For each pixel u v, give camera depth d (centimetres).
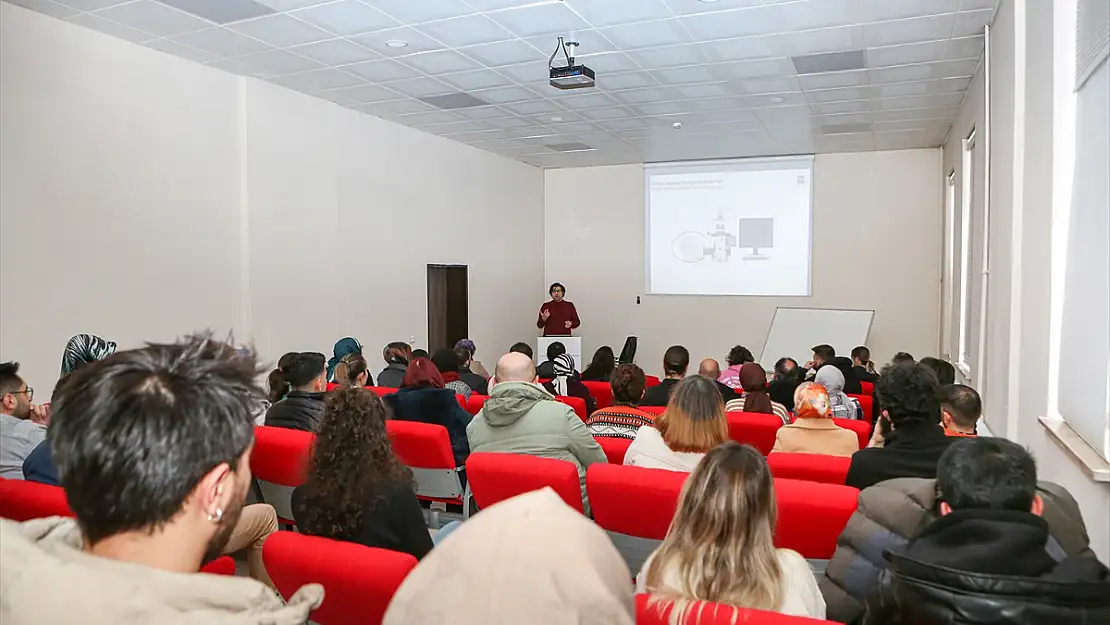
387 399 372
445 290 889
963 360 721
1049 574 124
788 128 841
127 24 485
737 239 1042
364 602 154
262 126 628
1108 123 245
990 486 135
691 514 153
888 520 171
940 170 944
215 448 84
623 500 232
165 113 546
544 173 1146
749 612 126
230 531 92
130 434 79
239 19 482
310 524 200
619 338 1116
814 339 977
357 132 743
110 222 505
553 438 300
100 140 498
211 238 586
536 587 55
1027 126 378
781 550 163
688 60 584
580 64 595
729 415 358
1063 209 311
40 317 462
